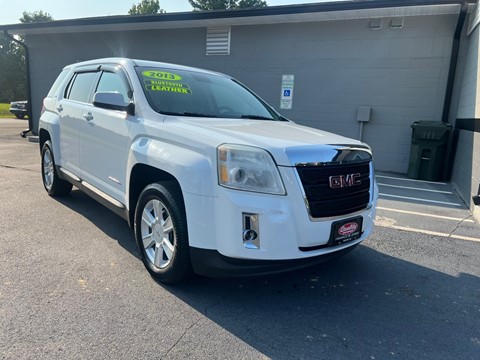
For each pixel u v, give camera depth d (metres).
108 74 4.21
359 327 2.68
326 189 2.73
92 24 11.87
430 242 4.48
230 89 4.43
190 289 3.07
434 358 2.38
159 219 3.12
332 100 10.07
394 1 8.29
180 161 2.83
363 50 9.59
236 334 2.52
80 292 2.92
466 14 8.35
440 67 8.99
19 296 2.81
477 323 2.80
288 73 10.44
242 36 10.83
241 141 2.67
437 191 7.62
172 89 3.79
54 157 5.19
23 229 4.20
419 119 9.33
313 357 2.33
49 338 2.35
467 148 7.10
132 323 2.57
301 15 9.44
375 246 4.29
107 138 3.84
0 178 6.67
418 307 2.99
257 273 2.63
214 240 2.64
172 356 2.26
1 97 57.41
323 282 3.35
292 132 3.21
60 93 5.31
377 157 9.82
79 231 4.22
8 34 13.83
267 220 2.53
